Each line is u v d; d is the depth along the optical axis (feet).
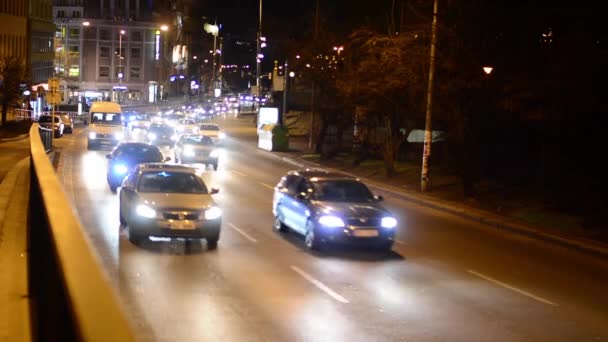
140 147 90.63
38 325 28.07
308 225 57.62
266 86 395.96
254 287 43.70
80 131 229.66
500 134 117.08
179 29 488.02
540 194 94.02
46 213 25.67
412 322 37.68
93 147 156.15
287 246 58.70
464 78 92.53
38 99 286.05
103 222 65.10
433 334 35.53
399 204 96.12
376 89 109.91
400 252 59.47
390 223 57.00
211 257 52.37
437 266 54.13
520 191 98.68
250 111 439.22
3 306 31.24
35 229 38.09
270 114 221.87
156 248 54.49
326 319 37.27
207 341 32.32
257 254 54.54
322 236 55.83
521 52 92.02
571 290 48.29
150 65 390.83
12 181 79.66
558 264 58.03
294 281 46.06
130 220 55.42
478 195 97.30
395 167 132.87
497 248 64.23
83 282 13.84
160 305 38.24
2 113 209.15
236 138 229.25
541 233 70.85
